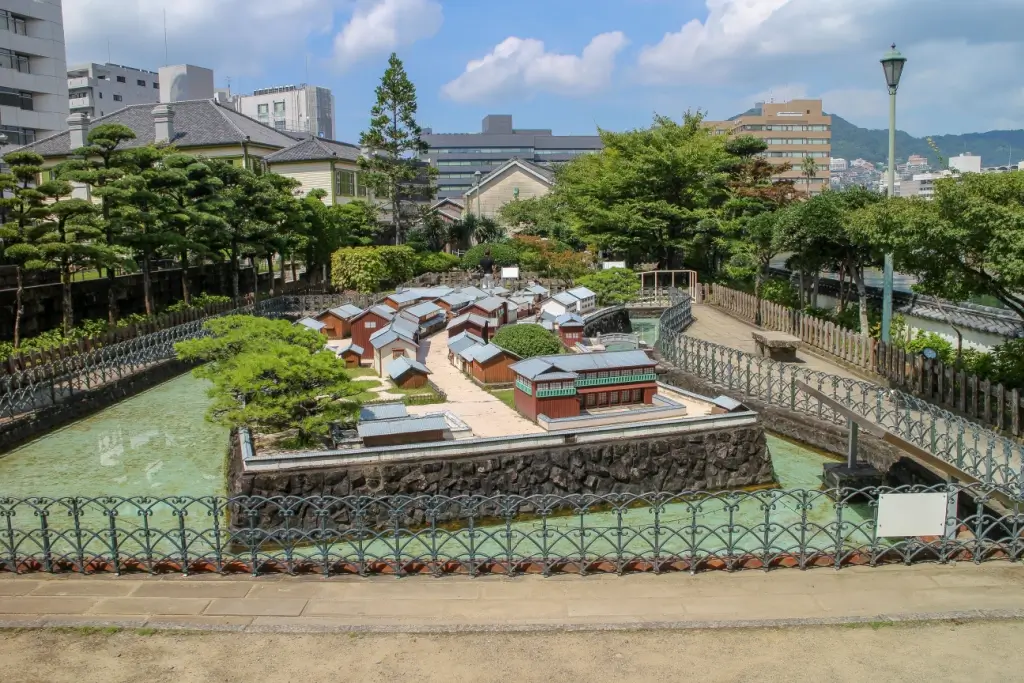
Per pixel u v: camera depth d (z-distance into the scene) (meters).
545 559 9.00
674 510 13.91
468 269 45.31
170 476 15.34
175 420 19.53
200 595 8.53
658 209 41.34
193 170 30.64
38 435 18.05
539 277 42.12
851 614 7.92
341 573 9.12
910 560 9.18
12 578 9.02
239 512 12.36
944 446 13.44
